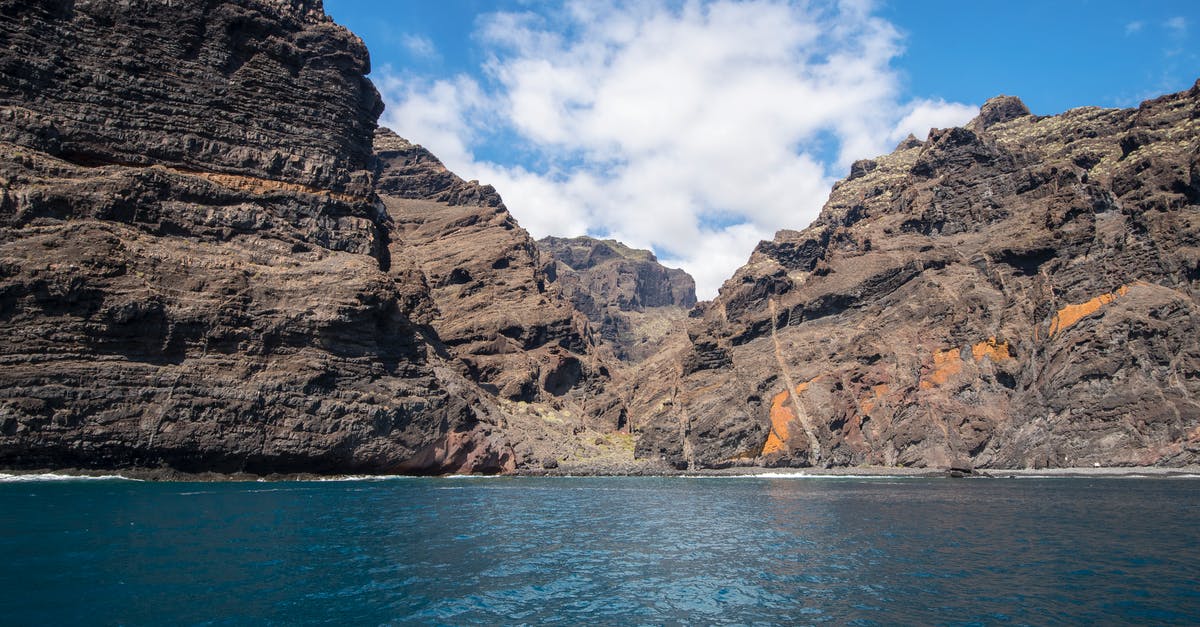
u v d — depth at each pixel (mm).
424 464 106000
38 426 75812
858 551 40188
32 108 91125
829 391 147875
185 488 69250
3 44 90062
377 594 27938
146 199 92125
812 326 168500
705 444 142500
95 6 97812
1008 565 35719
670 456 143500
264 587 28031
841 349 158375
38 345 78000
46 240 81312
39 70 92125
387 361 105688
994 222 167375
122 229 88562
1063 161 164250
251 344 92438
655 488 92062
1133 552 39312
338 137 116438
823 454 140000
